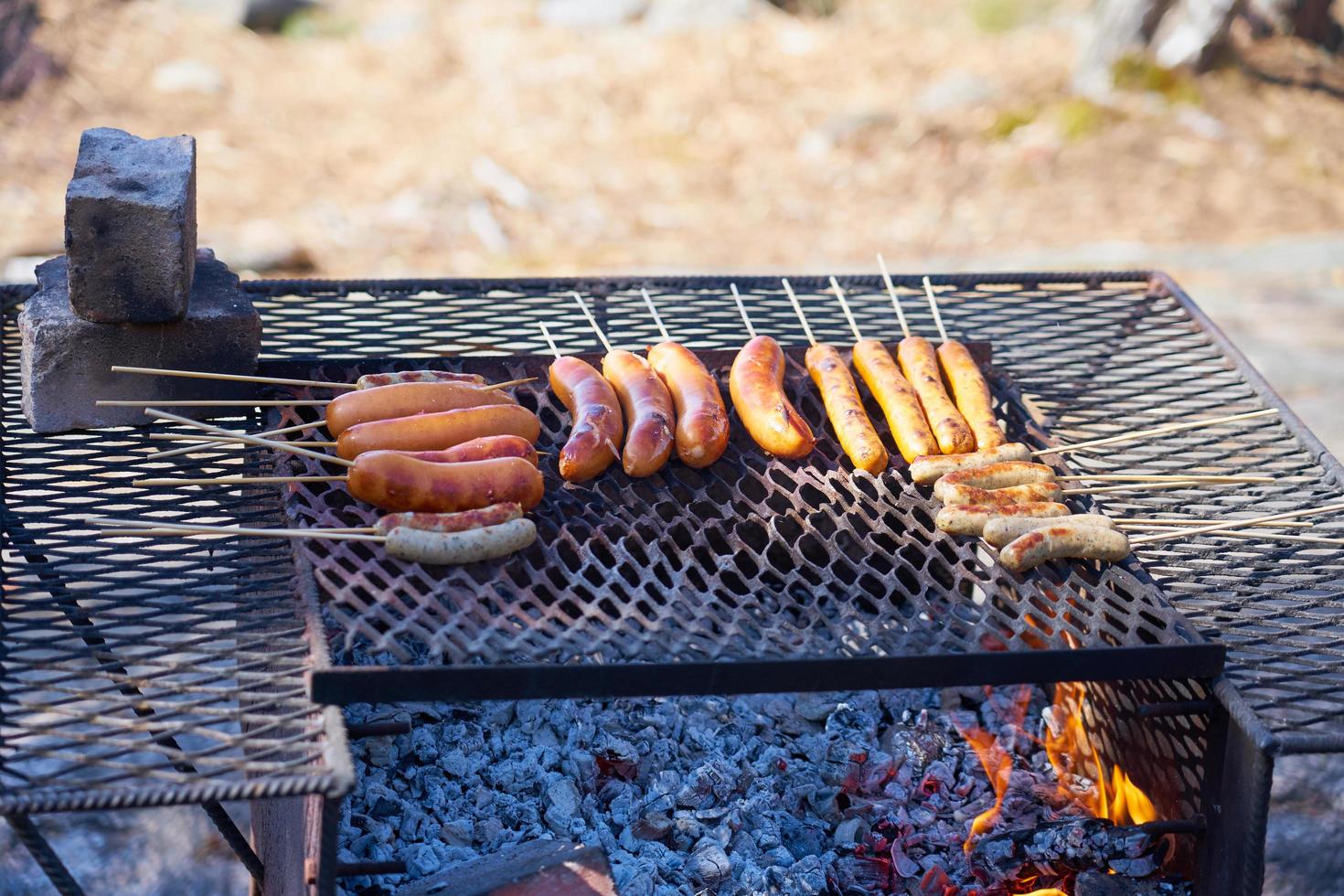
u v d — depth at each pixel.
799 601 2.05
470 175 4.51
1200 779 1.77
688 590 1.81
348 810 1.89
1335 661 1.73
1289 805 2.11
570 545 1.82
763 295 2.18
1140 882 1.82
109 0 5.49
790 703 2.08
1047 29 5.80
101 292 1.80
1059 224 4.32
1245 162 4.69
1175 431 1.91
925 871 1.90
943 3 6.30
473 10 5.98
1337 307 3.61
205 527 1.70
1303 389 3.09
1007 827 1.93
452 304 2.10
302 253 3.81
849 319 2.03
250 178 4.38
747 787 1.97
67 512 1.76
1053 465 1.90
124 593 1.99
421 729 1.98
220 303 1.87
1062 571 1.79
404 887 1.78
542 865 1.75
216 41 5.44
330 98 5.12
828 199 4.54
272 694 1.66
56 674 2.16
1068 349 2.08
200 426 1.76
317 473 1.79
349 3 5.96
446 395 1.84
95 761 1.58
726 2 5.90
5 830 2.06
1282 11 5.41
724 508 1.81
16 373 1.95
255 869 1.88
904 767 2.00
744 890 1.87
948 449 1.87
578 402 1.85
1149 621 1.75
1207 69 5.07
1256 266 3.90
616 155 4.82
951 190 4.57
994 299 2.31
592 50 5.59
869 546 1.78
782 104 5.21
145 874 2.03
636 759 1.97
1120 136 4.81
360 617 1.67
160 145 1.89
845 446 1.86
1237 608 1.77
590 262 3.97
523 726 2.00
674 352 1.92
